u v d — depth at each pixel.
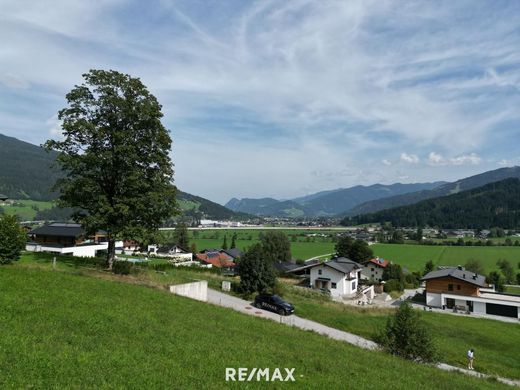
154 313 21.45
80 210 36.53
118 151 32.97
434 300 74.50
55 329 15.52
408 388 17.81
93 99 34.34
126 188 34.62
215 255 122.19
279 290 49.56
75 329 16.08
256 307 42.44
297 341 23.30
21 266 29.02
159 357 14.70
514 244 188.50
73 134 34.03
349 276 77.94
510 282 106.00
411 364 24.16
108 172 35.03
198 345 17.33
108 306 20.50
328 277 77.00
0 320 15.37
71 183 34.12
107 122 34.97
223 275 67.19
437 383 20.25
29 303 18.23
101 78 34.16
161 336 17.45
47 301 19.08
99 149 34.00
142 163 35.62
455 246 185.38
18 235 32.25
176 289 34.25
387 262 109.31
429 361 27.14
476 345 41.53
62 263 38.59
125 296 23.97
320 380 16.03
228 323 24.05
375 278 104.56
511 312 67.06
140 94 36.06
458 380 22.48
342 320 42.00
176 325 20.05
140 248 38.66
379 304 73.44
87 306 19.67
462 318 60.56
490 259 141.00
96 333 16.12
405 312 28.23
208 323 22.55
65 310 18.23
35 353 12.67
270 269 49.56
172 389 12.05
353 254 109.19
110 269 36.53
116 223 34.50
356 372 18.48
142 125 35.31
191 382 12.96
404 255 152.12
